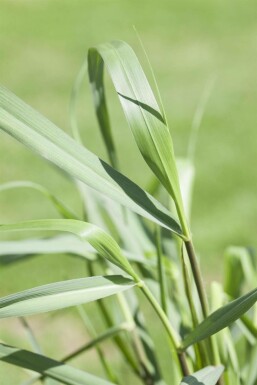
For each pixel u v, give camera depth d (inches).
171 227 41.7
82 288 40.8
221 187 185.3
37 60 307.4
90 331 55.7
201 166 199.0
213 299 51.4
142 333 53.8
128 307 54.1
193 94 261.0
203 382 41.7
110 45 43.6
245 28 335.6
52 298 40.4
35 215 175.0
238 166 197.8
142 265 53.2
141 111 41.7
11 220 173.0
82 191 56.0
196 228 165.0
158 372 53.9
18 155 204.8
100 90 47.4
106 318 55.2
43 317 130.0
